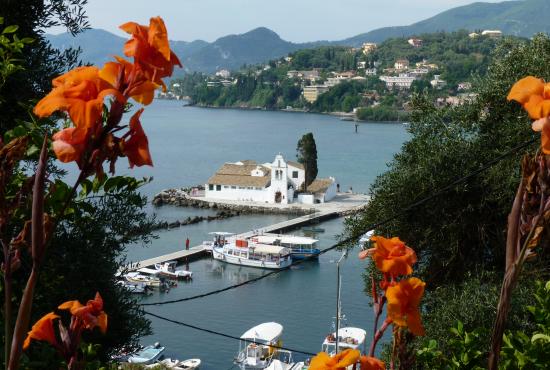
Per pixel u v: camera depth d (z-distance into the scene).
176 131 182.38
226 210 76.88
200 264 53.88
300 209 75.31
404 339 2.62
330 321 37.28
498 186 14.62
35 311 8.77
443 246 15.36
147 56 1.70
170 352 33.72
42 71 10.79
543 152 2.26
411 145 16.44
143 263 51.38
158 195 80.62
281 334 35.59
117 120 1.73
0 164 2.15
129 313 11.58
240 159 123.19
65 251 9.77
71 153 1.68
